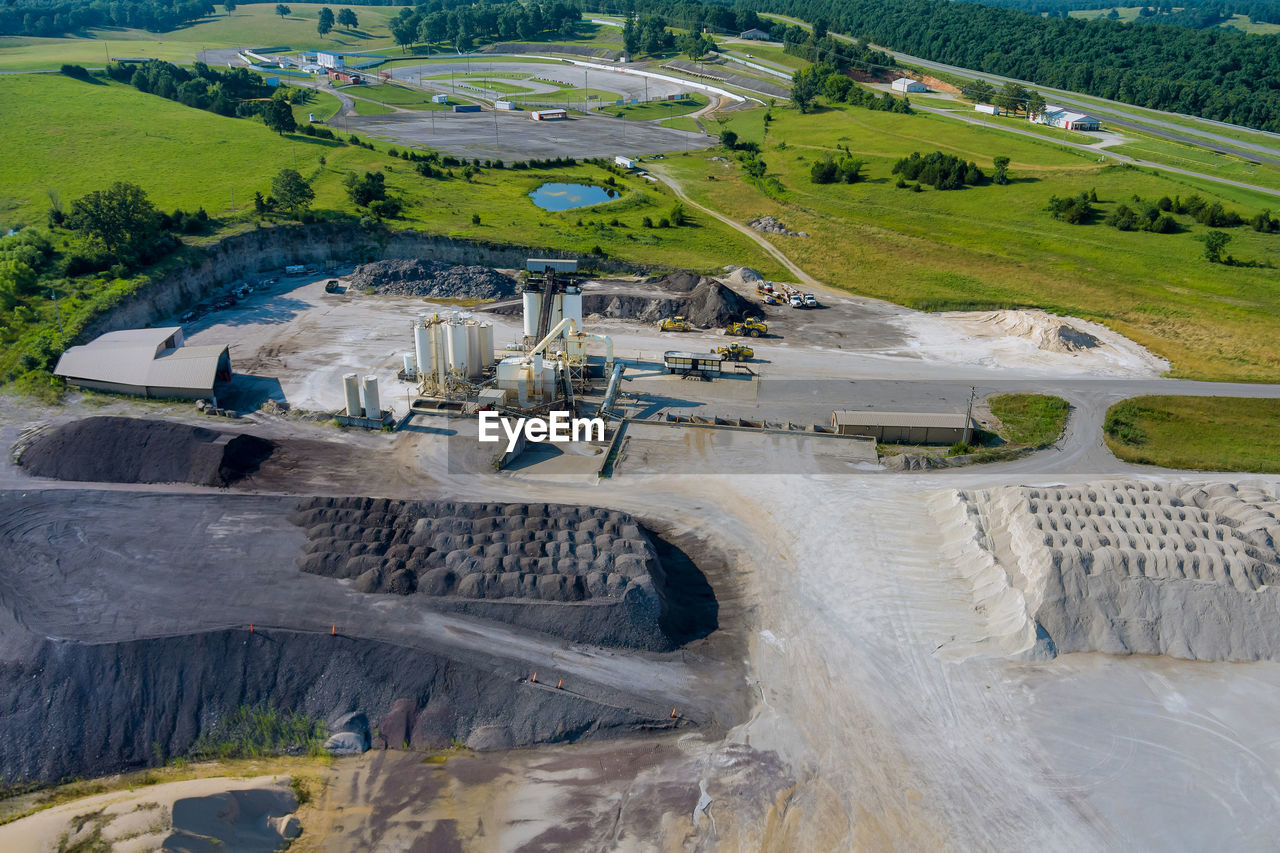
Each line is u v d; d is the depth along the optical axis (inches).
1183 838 1310.3
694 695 1553.9
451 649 1567.4
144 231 3376.0
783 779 1401.3
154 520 1865.2
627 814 1338.6
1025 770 1422.2
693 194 5497.1
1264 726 1515.7
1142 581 1716.3
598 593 1699.1
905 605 1807.3
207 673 1478.8
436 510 1921.8
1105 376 3046.3
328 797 1357.0
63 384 2632.9
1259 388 2947.8
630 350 3176.7
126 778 1375.5
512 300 3609.7
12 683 1417.3
